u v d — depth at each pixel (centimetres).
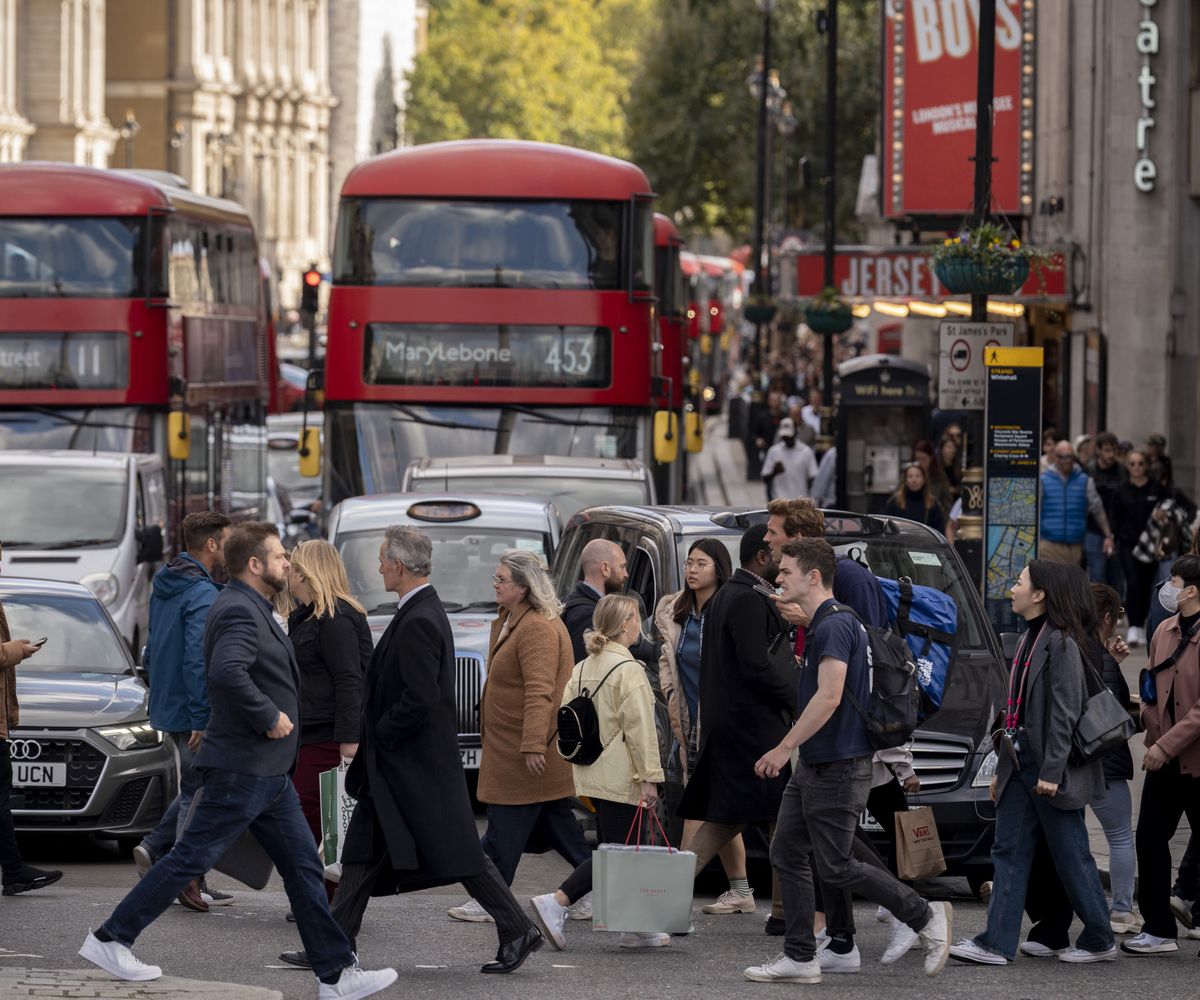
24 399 4706
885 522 2558
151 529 3881
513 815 2102
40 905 2236
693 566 2208
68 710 2630
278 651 1820
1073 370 6525
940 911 1917
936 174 6800
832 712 1850
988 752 2347
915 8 6794
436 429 4316
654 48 14075
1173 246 5688
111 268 4741
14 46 18725
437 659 1880
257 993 1758
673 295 5672
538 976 1912
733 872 2262
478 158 4384
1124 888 2180
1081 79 6438
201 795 1803
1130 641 4309
